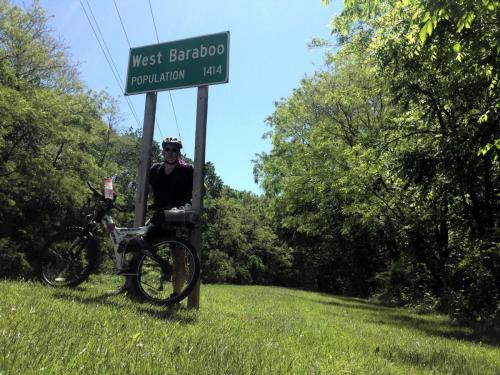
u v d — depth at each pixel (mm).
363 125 27797
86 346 3117
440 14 6516
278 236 56562
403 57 12633
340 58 27000
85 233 6758
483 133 12297
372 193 21328
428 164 14461
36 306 4406
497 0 6461
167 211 6391
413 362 5473
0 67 23219
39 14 27203
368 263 39938
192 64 7680
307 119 33625
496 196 16906
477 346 8523
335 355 4805
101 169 30938
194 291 6805
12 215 25812
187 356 3344
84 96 31484
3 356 2578
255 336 5230
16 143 25141
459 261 18234
